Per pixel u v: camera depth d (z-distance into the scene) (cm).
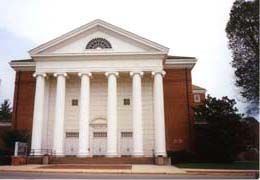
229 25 3083
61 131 3209
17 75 3838
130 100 3575
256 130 3089
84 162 2983
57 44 3428
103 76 3584
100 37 3497
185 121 3603
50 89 3612
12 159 2834
